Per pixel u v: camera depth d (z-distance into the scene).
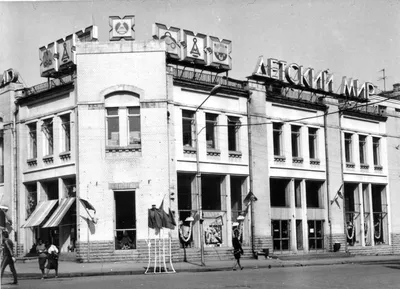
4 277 26.86
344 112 49.09
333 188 46.81
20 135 41.59
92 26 37.31
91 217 35.03
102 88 35.91
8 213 41.44
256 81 41.78
